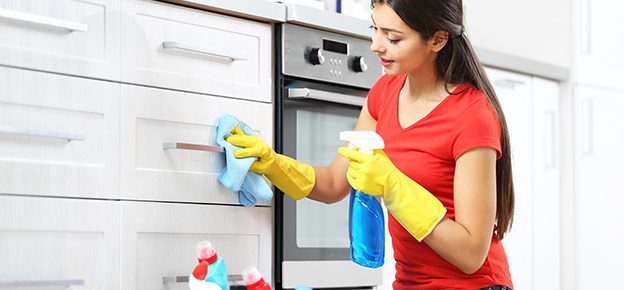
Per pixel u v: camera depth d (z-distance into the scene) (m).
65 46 1.94
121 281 2.03
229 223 2.26
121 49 2.05
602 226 3.77
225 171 2.22
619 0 3.92
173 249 2.13
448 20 1.92
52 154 1.92
